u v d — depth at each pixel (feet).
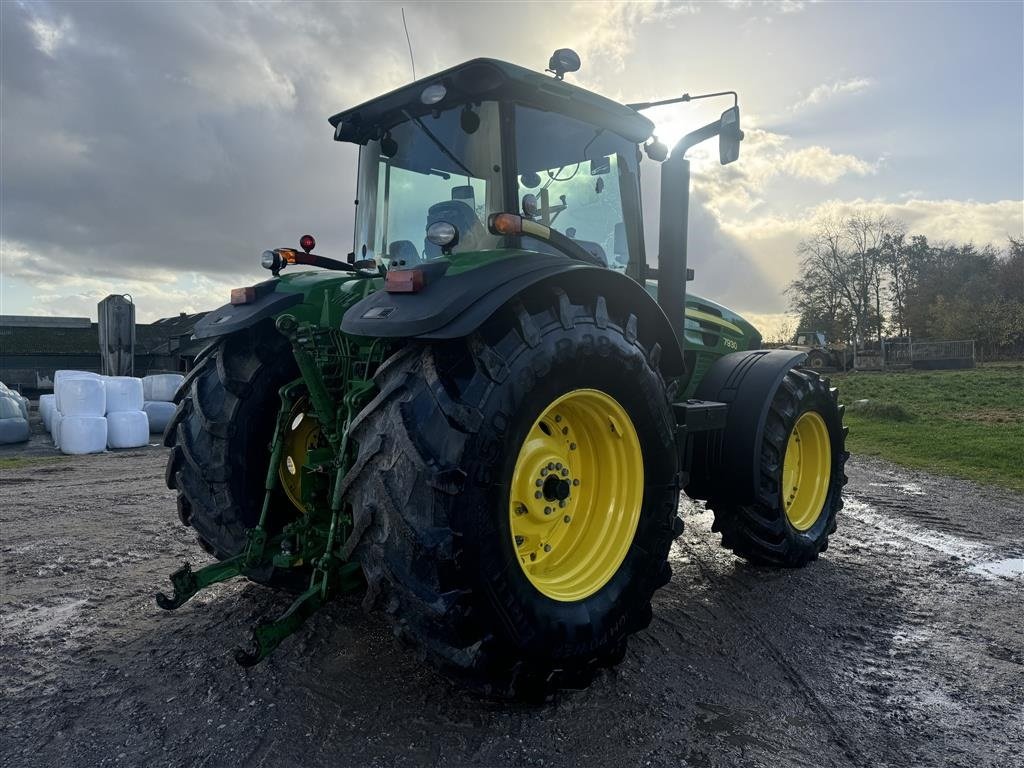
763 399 12.34
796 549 13.37
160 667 9.11
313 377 9.22
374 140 11.52
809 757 7.32
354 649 9.68
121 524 16.72
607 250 11.49
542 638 7.79
